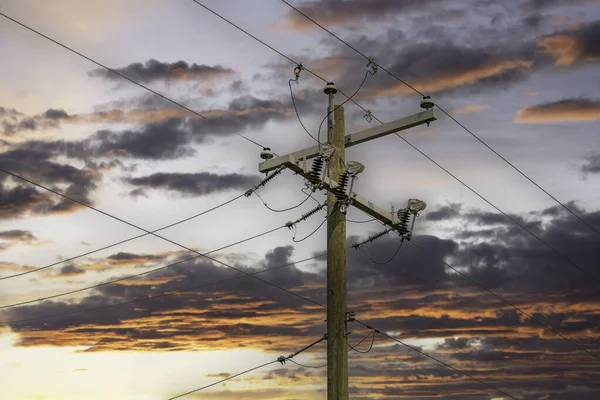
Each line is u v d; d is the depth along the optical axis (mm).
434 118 20844
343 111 21438
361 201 21000
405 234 22234
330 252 20297
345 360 19688
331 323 19906
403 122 21047
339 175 20828
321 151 20125
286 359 21109
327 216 20594
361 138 21516
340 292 20047
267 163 20484
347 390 19578
